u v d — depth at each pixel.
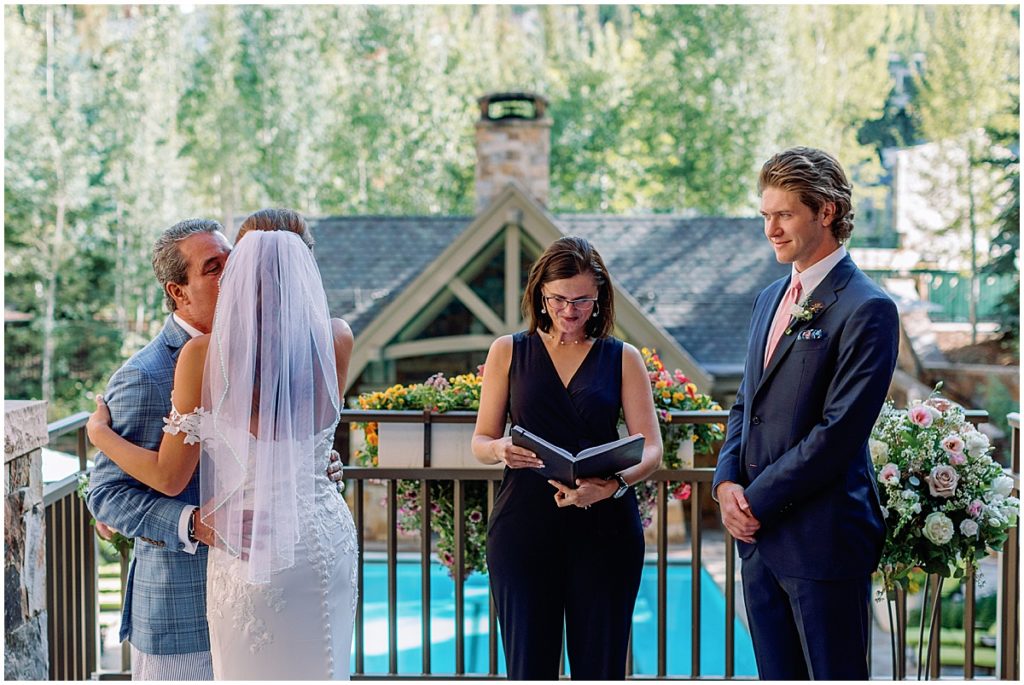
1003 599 3.09
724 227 14.28
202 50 26.27
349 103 26.67
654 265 13.77
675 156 26.44
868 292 2.31
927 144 23.58
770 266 13.73
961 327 21.91
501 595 2.45
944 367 17.61
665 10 26.52
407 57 26.86
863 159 24.61
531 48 27.70
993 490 2.76
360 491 3.24
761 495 2.35
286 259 2.12
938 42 23.42
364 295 13.23
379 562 7.26
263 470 2.06
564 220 14.32
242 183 25.39
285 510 2.08
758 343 2.54
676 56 26.36
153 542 2.13
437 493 3.44
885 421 2.86
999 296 21.91
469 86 27.34
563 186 27.11
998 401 17.11
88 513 3.36
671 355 11.12
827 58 25.66
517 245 11.36
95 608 3.43
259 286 2.09
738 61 26.02
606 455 2.27
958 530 2.77
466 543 3.50
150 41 24.22
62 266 21.89
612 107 26.94
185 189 24.44
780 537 2.38
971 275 22.23
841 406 2.25
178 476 2.08
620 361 2.53
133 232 22.41
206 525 2.08
